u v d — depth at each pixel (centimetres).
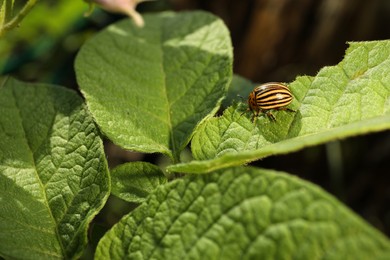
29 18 34
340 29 38
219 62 22
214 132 20
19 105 21
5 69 35
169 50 23
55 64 36
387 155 40
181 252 17
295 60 39
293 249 15
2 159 20
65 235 19
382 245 15
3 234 18
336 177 39
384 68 19
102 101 21
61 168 20
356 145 41
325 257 15
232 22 38
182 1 39
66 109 21
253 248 16
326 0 37
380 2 38
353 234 15
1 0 19
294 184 16
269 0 37
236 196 16
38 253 18
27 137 20
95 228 20
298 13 37
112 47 23
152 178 20
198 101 21
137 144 20
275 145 18
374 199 41
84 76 21
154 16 24
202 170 17
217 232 16
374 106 19
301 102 19
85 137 20
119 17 37
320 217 15
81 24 36
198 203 17
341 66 19
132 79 22
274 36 38
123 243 17
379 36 39
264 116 19
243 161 17
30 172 20
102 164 19
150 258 17
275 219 16
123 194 20
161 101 21
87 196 19
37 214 19
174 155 20
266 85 20
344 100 19
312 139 17
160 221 17
